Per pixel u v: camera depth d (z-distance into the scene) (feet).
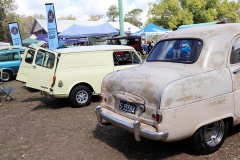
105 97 13.84
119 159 12.32
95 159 12.47
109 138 15.15
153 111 10.58
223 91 11.53
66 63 21.66
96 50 22.85
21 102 26.99
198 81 10.88
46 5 48.60
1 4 130.52
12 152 13.87
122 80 12.60
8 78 45.06
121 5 50.60
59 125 18.20
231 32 12.76
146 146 13.62
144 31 63.21
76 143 14.67
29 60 27.99
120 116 12.37
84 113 20.86
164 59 13.84
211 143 12.10
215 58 11.91
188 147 13.11
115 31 70.33
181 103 10.41
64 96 21.85
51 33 49.90
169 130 10.27
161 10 86.79
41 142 15.14
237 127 15.31
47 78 21.35
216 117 11.35
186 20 83.41
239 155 11.81
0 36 143.84
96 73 22.80
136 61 24.88
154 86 10.75
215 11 84.48
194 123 10.76
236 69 12.17
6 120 20.35
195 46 12.53
